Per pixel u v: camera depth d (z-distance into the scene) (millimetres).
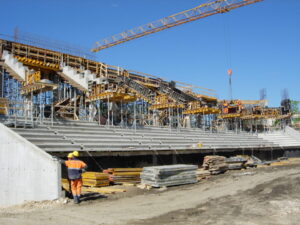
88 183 16859
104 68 39000
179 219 9648
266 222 9148
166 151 25047
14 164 15516
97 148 20625
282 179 17562
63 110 29516
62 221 9570
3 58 30625
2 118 20984
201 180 19500
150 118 39250
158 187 16547
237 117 48312
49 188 13492
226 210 10750
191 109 40344
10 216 10406
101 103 33438
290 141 47094
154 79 45500
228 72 60594
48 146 18078
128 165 22891
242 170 24969
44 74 32438
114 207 11695
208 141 33312
